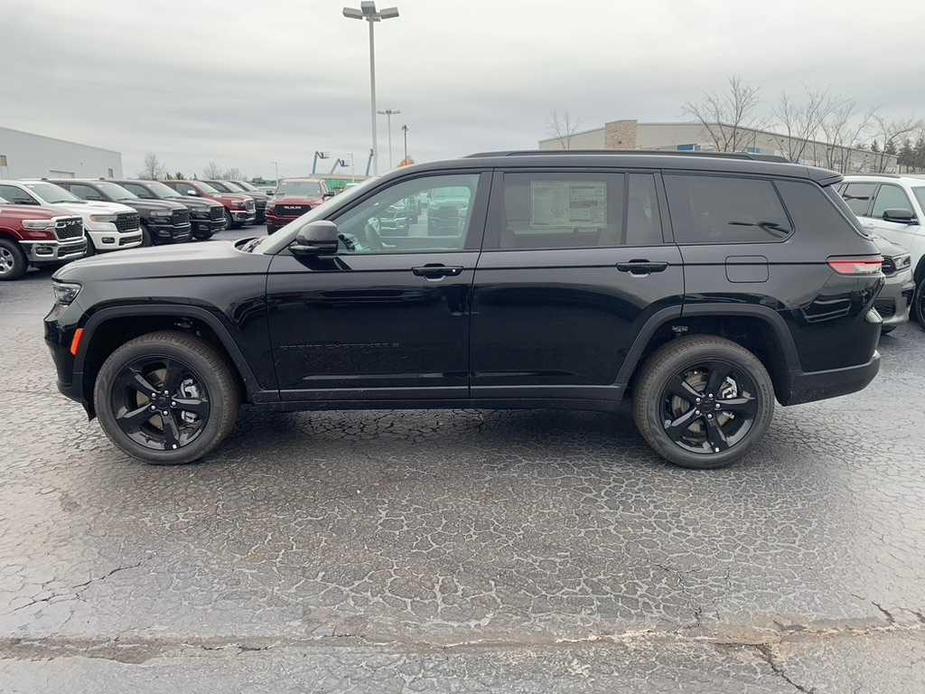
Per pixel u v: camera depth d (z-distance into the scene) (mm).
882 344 7176
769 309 3729
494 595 2762
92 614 2623
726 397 3916
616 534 3232
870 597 2752
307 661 2391
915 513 3441
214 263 3744
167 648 2447
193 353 3791
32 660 2379
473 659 2406
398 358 3801
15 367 6184
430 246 3779
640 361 3945
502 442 4375
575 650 2451
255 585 2818
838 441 4422
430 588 2807
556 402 3924
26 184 13625
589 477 3855
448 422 4742
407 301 3703
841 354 3889
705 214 3809
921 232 7773
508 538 3195
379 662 2389
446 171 3783
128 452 3947
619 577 2885
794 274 3736
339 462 4047
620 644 2482
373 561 2998
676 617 2629
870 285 3842
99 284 3729
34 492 3629
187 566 2945
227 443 4340
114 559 2998
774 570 2936
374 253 3734
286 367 3816
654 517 3395
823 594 2770
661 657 2416
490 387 3877
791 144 27219
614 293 3701
